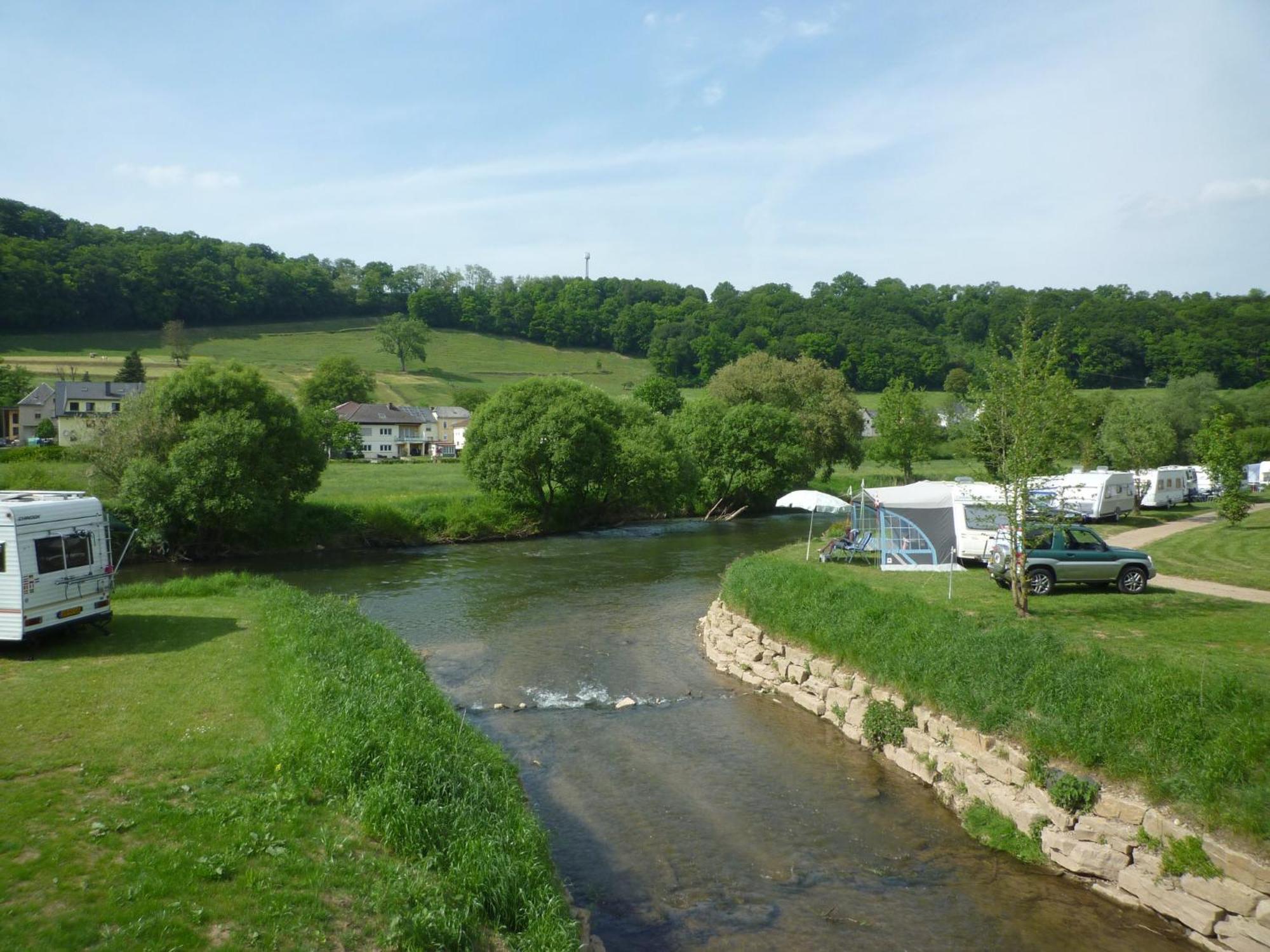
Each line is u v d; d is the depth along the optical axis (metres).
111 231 151.88
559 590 29.30
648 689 17.77
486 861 8.40
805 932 9.01
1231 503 29.80
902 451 63.59
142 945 6.35
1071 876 10.27
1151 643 14.45
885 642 15.62
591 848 10.81
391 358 151.75
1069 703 11.52
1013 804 11.18
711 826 11.52
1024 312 16.77
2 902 6.88
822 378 76.31
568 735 14.99
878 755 14.19
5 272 116.12
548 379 52.50
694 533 47.97
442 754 10.84
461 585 30.58
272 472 39.72
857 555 28.25
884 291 164.62
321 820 9.03
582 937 8.54
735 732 15.27
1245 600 18.42
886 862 10.61
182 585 23.44
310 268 174.12
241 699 13.21
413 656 17.50
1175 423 63.31
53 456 55.25
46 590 15.95
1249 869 8.70
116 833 8.37
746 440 59.25
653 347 143.50
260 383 41.75
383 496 48.03
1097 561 19.66
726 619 21.38
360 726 11.25
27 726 11.76
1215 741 9.81
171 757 10.57
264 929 6.76
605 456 50.22
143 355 121.75
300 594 23.20
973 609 17.91
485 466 47.34
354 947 6.77
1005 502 17.02
